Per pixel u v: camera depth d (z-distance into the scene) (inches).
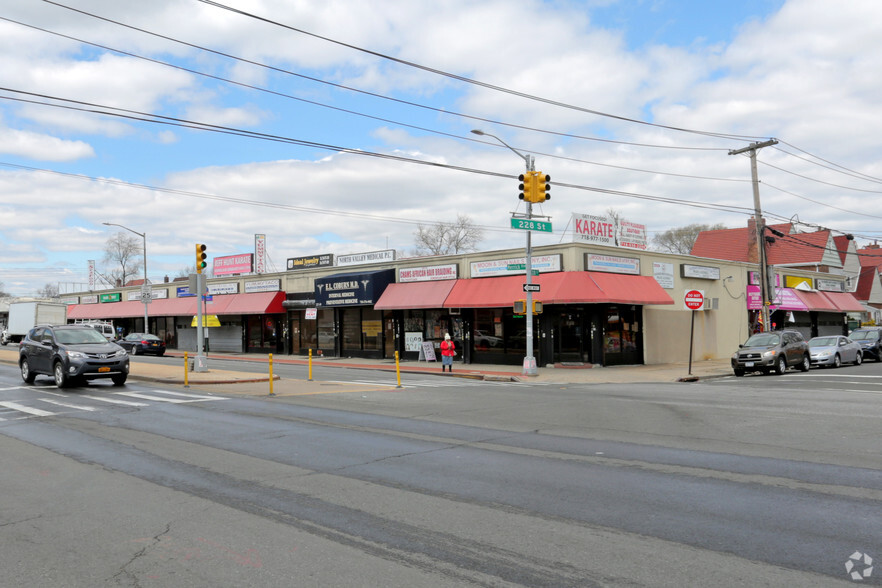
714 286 1405.0
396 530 235.6
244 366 1258.6
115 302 2267.5
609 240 1185.4
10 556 214.7
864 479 300.8
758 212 1248.8
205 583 189.3
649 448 385.4
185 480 318.3
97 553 216.4
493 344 1238.3
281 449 395.5
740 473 316.5
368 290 1347.2
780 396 665.6
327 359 1467.8
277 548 218.1
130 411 578.6
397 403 632.4
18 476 333.1
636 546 214.7
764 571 191.2
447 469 335.0
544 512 255.6
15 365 1181.1
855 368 1104.8
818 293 1775.3
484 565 200.1
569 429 462.6
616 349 1162.6
